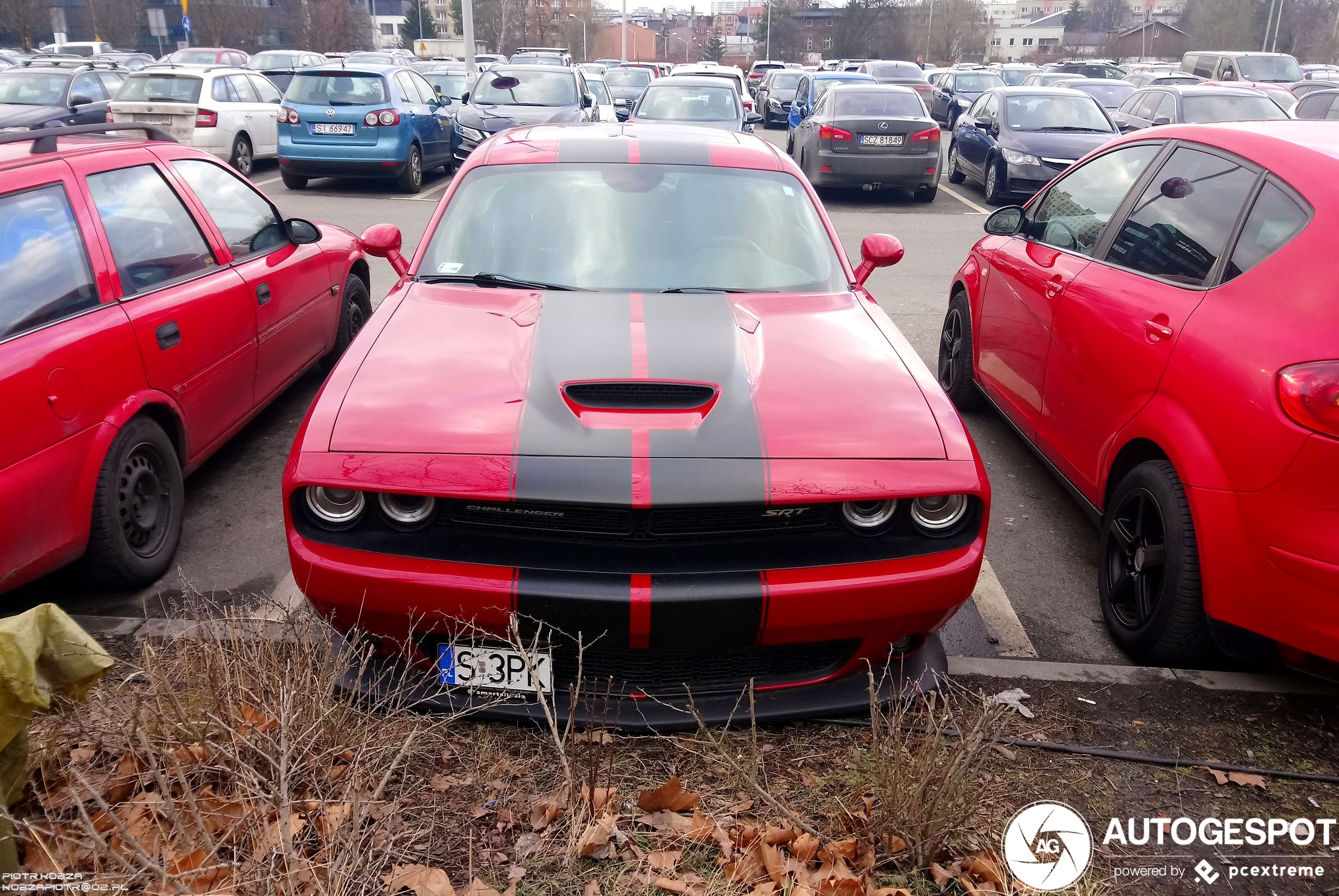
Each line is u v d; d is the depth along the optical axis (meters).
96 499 3.39
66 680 2.29
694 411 2.89
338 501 2.72
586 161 4.30
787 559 2.71
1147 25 86.56
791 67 49.94
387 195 13.87
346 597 2.70
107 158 4.00
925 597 2.76
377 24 95.19
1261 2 68.69
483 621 2.66
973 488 2.78
